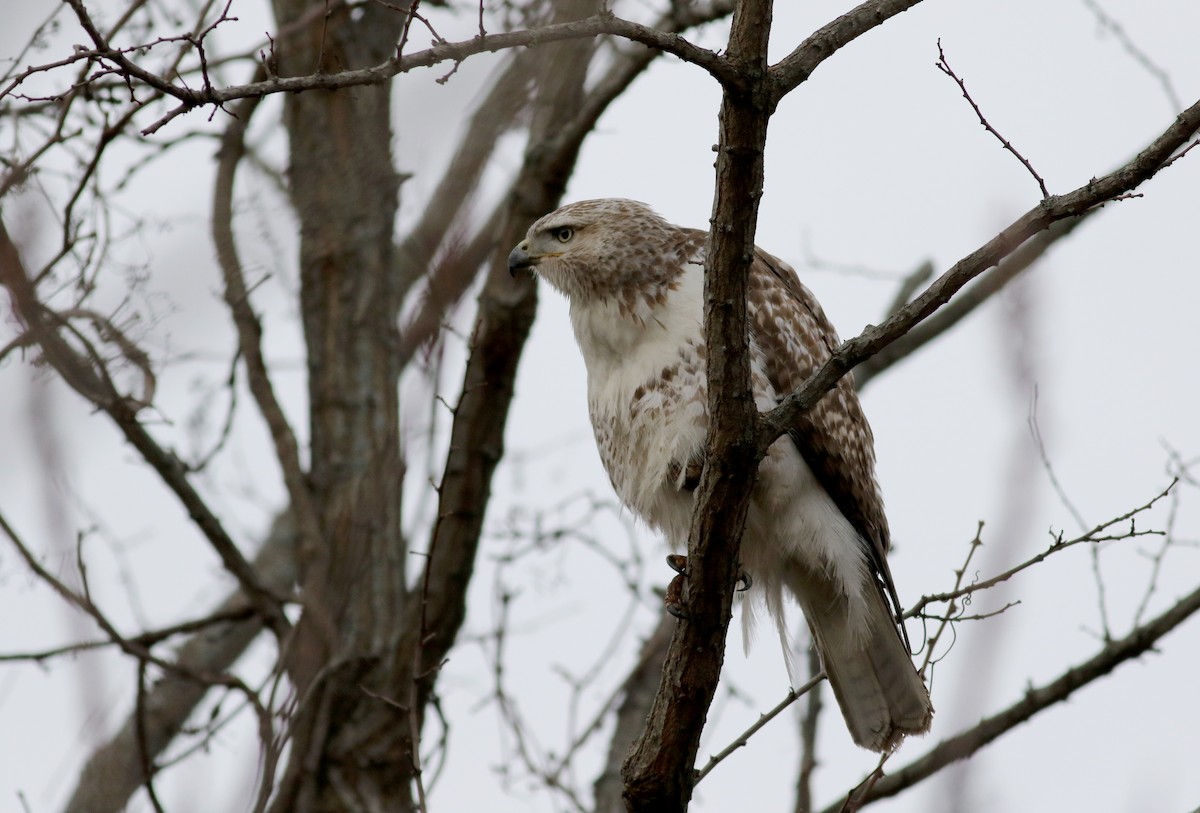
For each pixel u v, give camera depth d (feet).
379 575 38.29
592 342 34.32
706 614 25.71
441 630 38.50
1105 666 34.37
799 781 33.68
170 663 32.58
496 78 33.94
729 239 23.39
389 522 38.96
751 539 33.94
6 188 29.71
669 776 26.35
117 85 30.35
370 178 39.86
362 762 36.29
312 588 36.76
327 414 40.16
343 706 36.76
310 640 36.01
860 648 33.63
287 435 38.27
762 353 33.73
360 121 39.50
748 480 24.86
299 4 39.70
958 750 19.95
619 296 33.60
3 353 29.66
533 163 41.32
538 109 40.16
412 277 41.29
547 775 35.40
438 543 39.45
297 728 35.86
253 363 38.14
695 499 25.41
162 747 39.88
